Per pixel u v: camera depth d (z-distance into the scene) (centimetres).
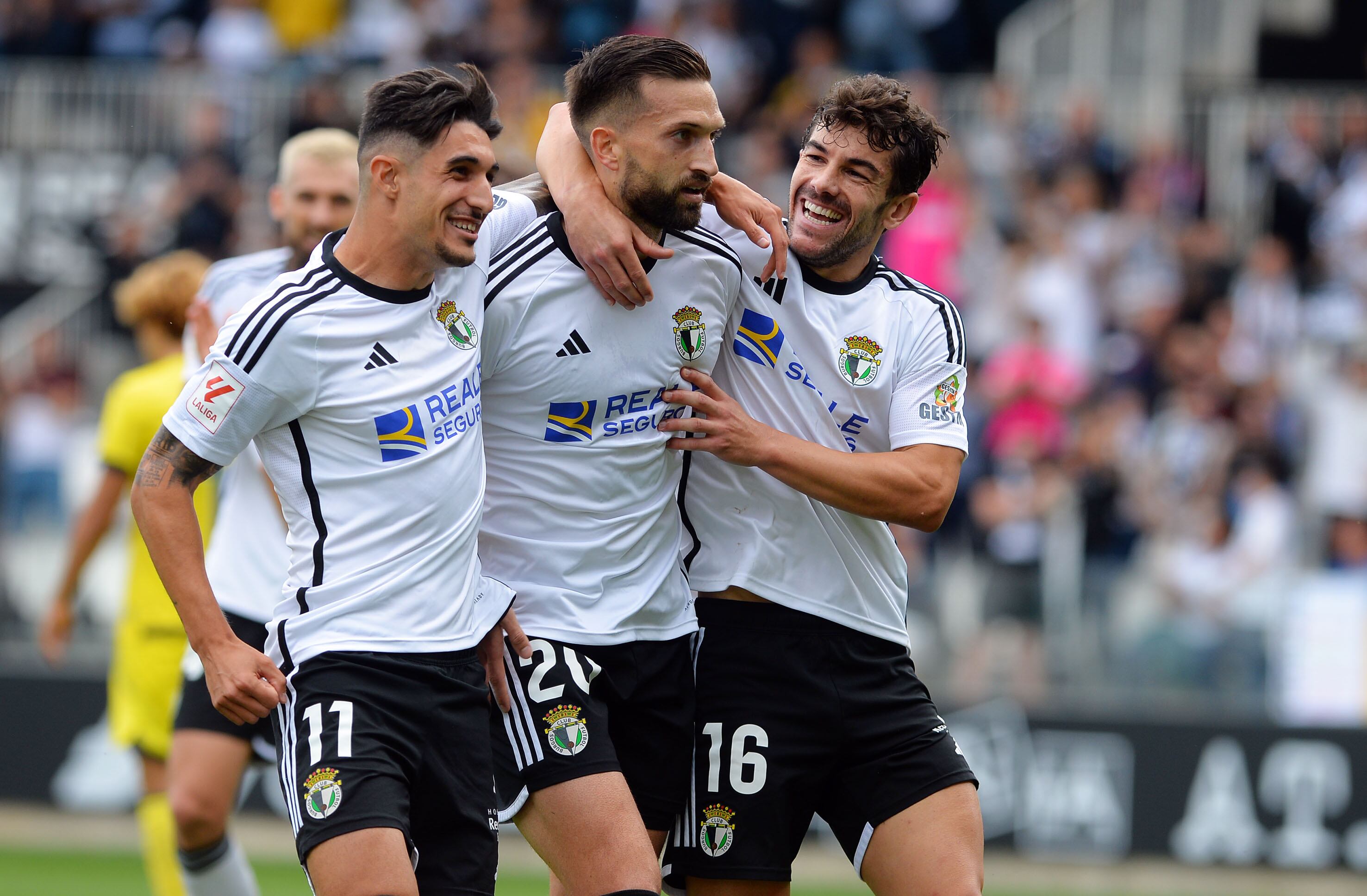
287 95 4281
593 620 1316
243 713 1184
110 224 4178
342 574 1212
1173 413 3588
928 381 1403
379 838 1159
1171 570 3183
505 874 2870
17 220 4238
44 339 3997
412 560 1218
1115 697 3075
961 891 1330
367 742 1191
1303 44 4653
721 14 4550
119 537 3222
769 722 1392
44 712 3139
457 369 1238
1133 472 3466
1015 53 4622
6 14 4672
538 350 1288
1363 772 2991
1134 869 3008
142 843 3067
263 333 1178
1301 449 3581
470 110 1193
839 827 1433
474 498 1253
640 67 1243
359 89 4347
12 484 3397
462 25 4522
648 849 1273
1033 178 4053
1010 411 3559
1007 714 3058
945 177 3953
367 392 1201
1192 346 3719
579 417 1302
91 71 4356
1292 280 3900
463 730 1244
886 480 1338
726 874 1388
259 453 1242
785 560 1395
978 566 3139
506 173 1748
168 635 2120
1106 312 3825
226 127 4275
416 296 1221
